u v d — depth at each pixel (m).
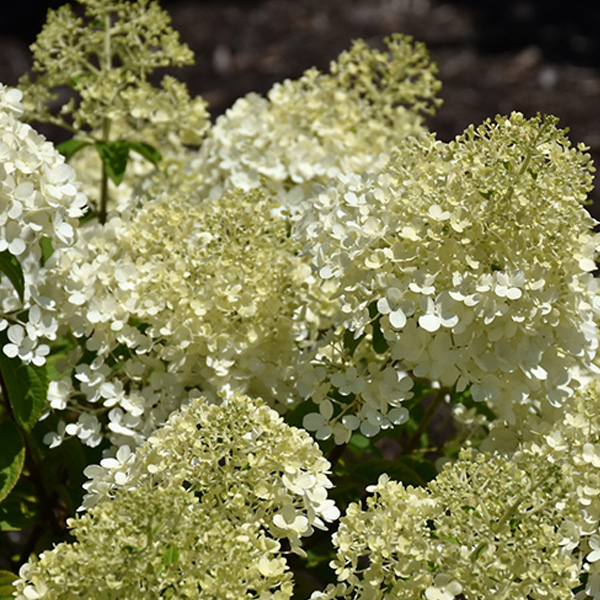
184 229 1.46
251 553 1.28
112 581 1.26
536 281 1.36
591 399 1.38
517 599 1.27
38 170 1.38
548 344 1.37
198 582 1.27
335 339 1.42
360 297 1.39
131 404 1.43
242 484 1.31
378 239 1.38
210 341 1.42
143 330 1.47
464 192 1.36
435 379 1.37
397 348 1.37
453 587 1.28
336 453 1.46
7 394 1.43
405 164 1.40
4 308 1.43
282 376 1.45
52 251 1.53
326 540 1.50
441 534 1.29
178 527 1.27
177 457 1.31
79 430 1.45
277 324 1.45
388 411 1.40
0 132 1.38
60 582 1.27
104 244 1.46
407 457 1.53
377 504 1.33
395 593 1.29
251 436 1.32
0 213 1.37
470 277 1.36
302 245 1.45
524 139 1.36
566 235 1.37
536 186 1.36
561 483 1.29
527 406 1.41
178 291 1.42
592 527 1.33
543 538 1.27
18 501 1.51
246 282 1.43
